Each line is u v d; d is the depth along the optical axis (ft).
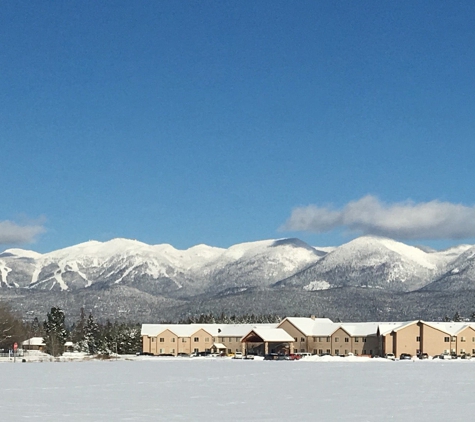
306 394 264.72
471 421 190.08
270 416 199.11
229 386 303.27
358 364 557.33
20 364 546.26
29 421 189.67
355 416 199.82
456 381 337.93
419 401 239.91
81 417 197.36
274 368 476.13
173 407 220.84
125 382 328.29
